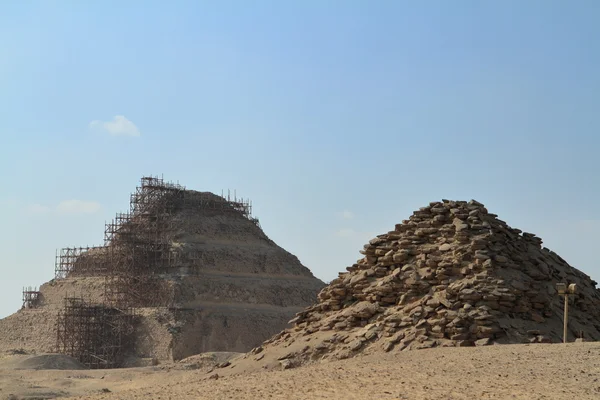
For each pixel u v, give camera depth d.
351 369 51.53
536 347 53.97
